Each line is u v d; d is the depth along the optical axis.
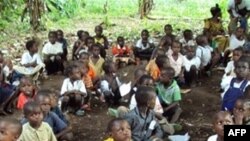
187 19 14.55
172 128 5.50
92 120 6.30
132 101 5.50
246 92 5.09
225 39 9.02
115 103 6.79
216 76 8.27
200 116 6.39
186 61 7.61
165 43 8.44
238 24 9.77
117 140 3.99
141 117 4.79
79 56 7.75
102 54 8.44
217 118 3.96
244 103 4.35
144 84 5.62
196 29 12.61
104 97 6.83
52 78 8.21
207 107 6.73
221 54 8.80
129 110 5.21
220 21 9.72
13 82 7.17
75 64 6.51
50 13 14.05
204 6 17.41
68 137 5.28
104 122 6.23
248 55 6.44
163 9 16.52
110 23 13.38
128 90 6.75
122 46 8.95
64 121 5.42
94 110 6.67
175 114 6.02
